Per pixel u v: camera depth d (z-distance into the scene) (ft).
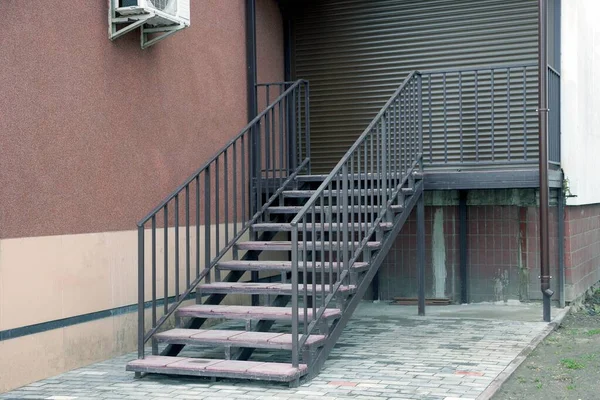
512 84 27.78
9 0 16.26
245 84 26.61
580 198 28.17
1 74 16.03
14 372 16.26
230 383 16.69
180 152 22.58
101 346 19.15
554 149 26.71
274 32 29.30
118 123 19.84
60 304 17.70
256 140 23.81
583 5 29.04
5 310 16.05
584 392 16.17
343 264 18.98
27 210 16.72
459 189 27.68
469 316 25.89
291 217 26.73
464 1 28.37
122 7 19.16
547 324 23.94
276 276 28.35
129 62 20.27
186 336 17.74
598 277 33.88
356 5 29.71
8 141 16.21
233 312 18.42
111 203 19.56
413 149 25.76
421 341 21.31
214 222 24.27
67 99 18.01
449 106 28.48
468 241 29.12
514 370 17.76
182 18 20.34
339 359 18.98
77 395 15.67
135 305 20.51
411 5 29.04
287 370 16.15
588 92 30.12
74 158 18.22
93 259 18.85
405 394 15.43
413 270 29.78
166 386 16.47
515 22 27.76
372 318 25.81
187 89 22.95
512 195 28.43
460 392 15.55
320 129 30.12
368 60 29.55
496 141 27.81
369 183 26.94
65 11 17.97
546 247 24.27
